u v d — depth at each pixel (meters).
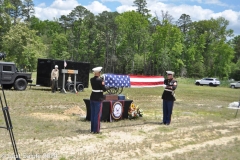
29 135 8.63
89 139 8.66
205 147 8.52
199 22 88.44
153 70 78.56
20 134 8.70
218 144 9.01
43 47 51.34
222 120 13.57
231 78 86.56
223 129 11.34
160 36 71.50
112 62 83.94
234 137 10.09
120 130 10.12
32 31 43.84
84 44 90.81
